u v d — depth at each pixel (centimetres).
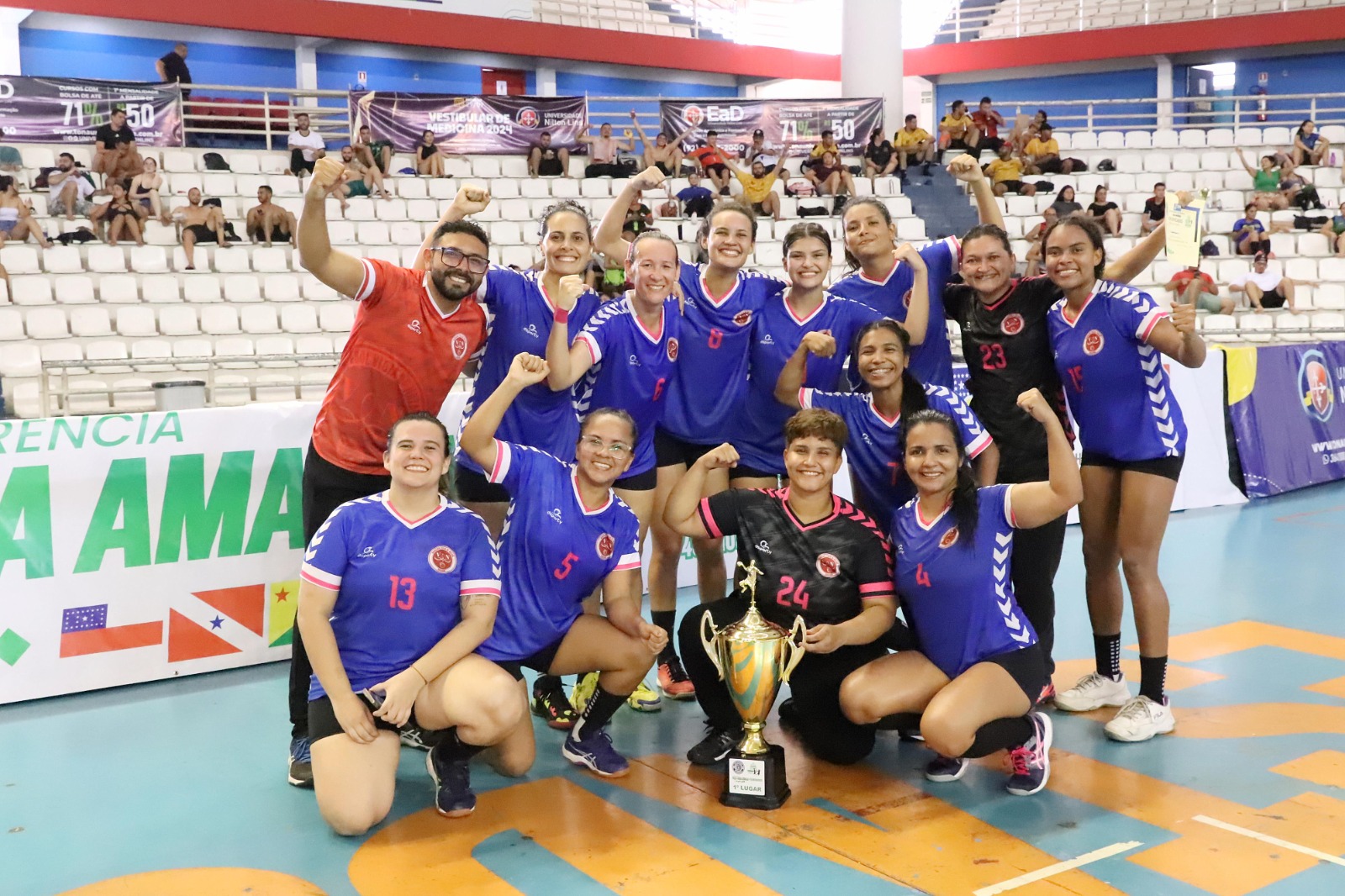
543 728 370
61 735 361
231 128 1609
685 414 383
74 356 865
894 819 291
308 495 336
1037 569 356
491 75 1928
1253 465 774
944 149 1478
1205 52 1861
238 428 433
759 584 329
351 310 1004
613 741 355
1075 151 1534
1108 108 2006
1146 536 346
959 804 300
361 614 291
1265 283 1174
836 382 386
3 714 382
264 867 265
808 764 335
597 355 348
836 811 297
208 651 430
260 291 1010
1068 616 496
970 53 1980
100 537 407
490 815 296
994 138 1483
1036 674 312
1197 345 329
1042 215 1334
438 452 289
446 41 1706
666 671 403
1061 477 298
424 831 287
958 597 308
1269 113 1675
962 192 1388
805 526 327
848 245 385
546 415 358
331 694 282
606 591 327
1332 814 288
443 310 325
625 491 369
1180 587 538
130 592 414
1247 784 308
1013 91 2094
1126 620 488
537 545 314
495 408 310
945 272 386
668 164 1369
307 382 835
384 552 289
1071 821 286
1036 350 363
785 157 1407
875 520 367
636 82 2064
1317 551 608
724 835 282
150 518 416
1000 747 304
